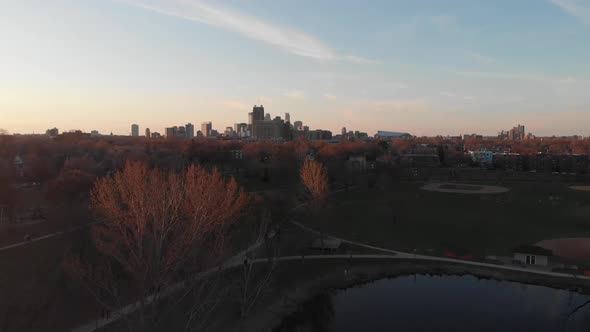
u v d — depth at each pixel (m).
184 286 43.50
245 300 49.06
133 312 36.69
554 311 52.78
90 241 57.97
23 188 107.31
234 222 64.25
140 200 37.94
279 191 113.81
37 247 60.56
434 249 76.50
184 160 134.50
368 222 94.50
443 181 167.75
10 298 46.25
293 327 49.56
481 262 70.19
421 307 54.41
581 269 65.50
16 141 186.00
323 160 169.12
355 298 57.91
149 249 37.53
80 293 46.34
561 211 104.50
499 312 53.03
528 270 66.00
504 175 182.38
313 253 72.56
